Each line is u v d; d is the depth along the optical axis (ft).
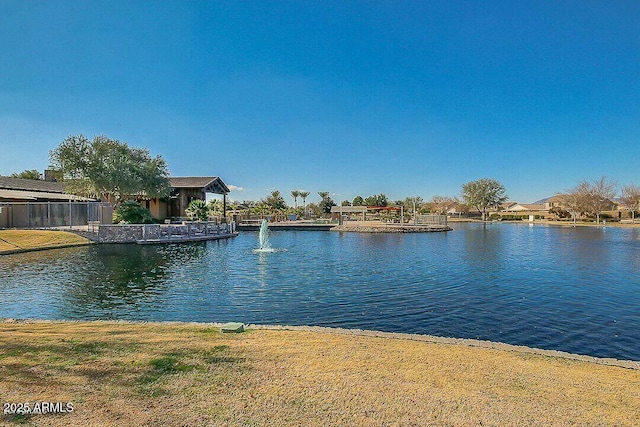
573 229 170.60
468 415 11.68
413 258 67.77
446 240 109.70
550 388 14.03
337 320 29.76
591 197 219.41
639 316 31.24
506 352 18.37
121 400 11.86
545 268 56.54
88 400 11.80
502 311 32.55
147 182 121.90
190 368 14.73
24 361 14.98
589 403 12.85
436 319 30.30
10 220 99.40
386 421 11.14
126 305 33.71
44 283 43.37
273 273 50.70
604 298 37.40
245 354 16.58
